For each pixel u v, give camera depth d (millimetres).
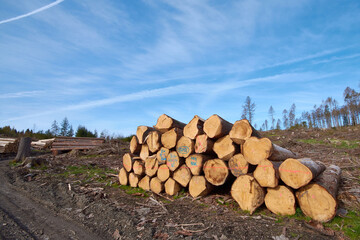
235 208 4281
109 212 4238
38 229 3729
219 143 4652
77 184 6480
